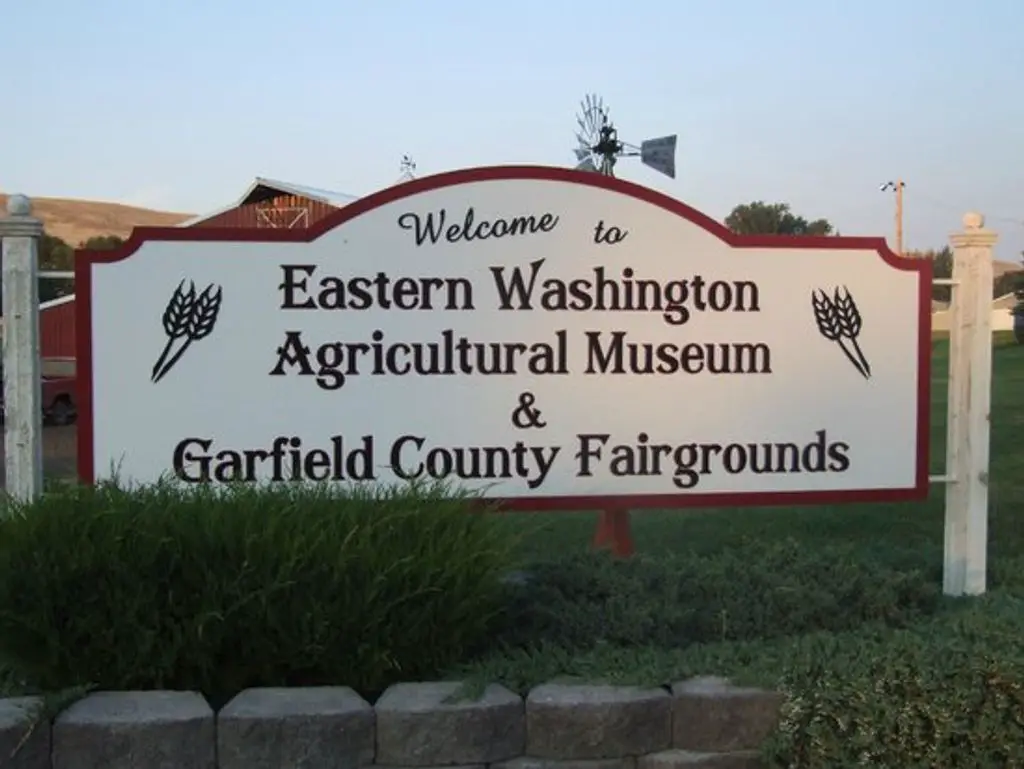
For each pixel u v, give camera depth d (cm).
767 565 500
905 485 587
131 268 524
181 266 527
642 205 560
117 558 383
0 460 1552
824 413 579
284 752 358
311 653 394
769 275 572
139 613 386
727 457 571
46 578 378
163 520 396
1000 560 632
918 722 372
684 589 471
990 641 400
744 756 382
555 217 552
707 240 566
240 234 530
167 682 392
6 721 347
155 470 526
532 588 462
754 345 572
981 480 582
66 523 391
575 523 862
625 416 561
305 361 536
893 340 584
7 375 504
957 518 583
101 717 353
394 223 540
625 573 485
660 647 432
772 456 575
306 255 535
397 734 364
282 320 534
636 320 561
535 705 372
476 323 547
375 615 395
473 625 416
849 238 579
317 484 467
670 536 786
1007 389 2170
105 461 523
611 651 417
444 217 544
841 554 518
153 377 526
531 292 551
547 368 553
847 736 374
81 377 521
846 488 583
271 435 534
